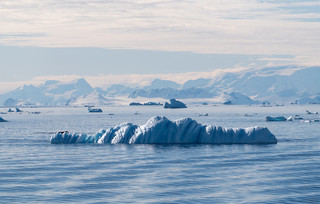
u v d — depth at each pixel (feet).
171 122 297.94
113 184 161.89
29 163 212.02
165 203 135.23
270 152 250.37
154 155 238.07
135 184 161.68
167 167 199.00
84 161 217.97
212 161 216.74
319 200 138.72
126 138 298.76
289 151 254.88
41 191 150.51
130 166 202.08
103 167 199.52
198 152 249.96
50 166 202.69
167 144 289.12
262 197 142.31
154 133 293.23
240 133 298.15
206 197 142.31
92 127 561.43
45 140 343.67
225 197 142.31
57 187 156.76
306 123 593.01
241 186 158.30
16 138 367.25
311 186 158.30
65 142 311.68
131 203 135.03
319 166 201.05
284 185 159.94
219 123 637.71
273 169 193.26
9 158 230.27
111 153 247.29
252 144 290.76
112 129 309.83
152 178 172.96
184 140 294.25
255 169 193.57
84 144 297.53
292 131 433.89
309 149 265.13
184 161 216.74
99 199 139.85
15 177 175.22
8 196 143.33
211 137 294.66
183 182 165.17
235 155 237.66
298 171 188.14
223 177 174.60
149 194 146.41
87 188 155.22
